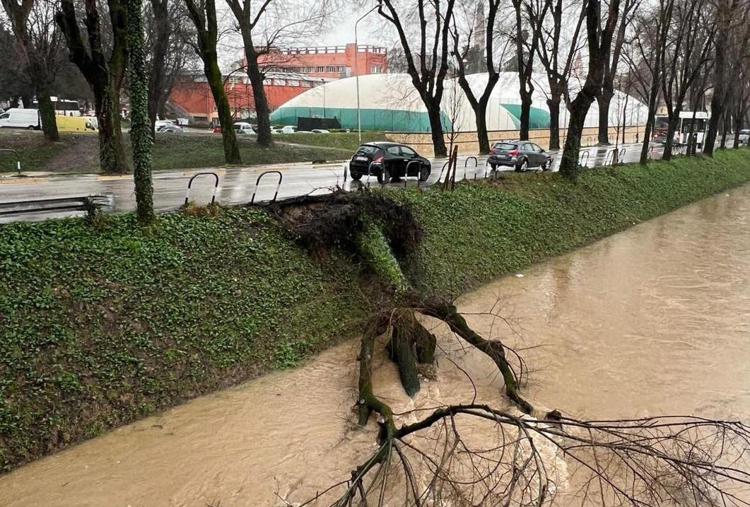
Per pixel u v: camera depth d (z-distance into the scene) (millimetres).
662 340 14047
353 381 11695
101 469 8820
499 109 61875
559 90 41688
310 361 12406
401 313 11883
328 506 8109
